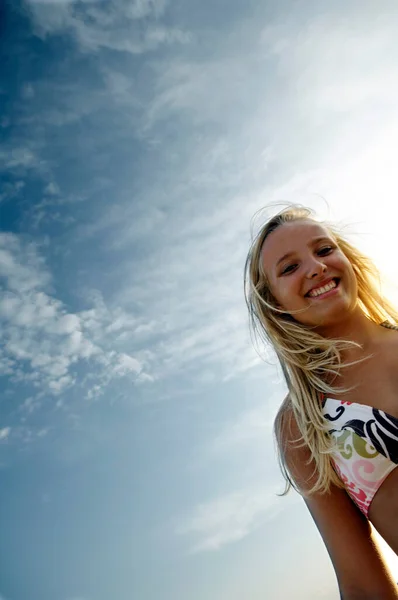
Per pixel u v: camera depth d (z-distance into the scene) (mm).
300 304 2193
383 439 1878
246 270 2541
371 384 2014
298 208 2504
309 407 2131
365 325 2186
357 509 2102
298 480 2195
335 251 2223
